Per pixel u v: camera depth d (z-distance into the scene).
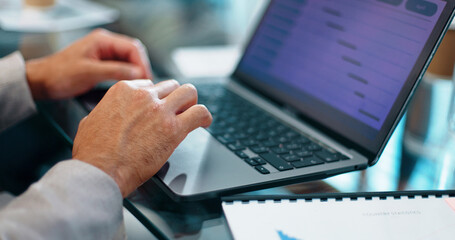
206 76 0.95
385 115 0.61
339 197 0.49
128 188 0.52
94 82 0.84
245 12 1.35
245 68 0.88
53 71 0.85
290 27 0.82
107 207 0.48
